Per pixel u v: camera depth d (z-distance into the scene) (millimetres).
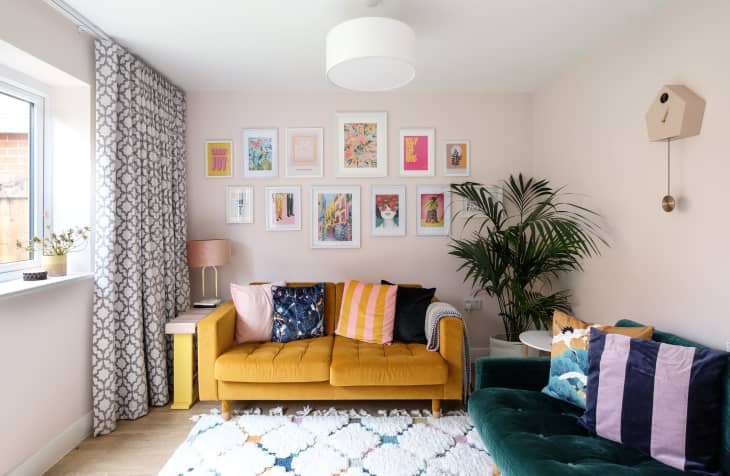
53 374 2115
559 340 2006
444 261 3537
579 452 1507
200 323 2549
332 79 2182
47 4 2018
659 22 2068
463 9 2111
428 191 3521
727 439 1422
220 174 3441
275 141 3449
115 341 2518
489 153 3543
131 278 2551
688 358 1524
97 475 2002
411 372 2457
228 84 3266
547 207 3268
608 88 2496
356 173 3484
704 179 1801
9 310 1849
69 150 2404
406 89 3416
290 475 1963
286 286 3092
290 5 2062
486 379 2111
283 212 3471
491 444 1659
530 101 3551
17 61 2002
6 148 2158
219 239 3293
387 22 1869
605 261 2555
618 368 1650
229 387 2523
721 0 1700
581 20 2223
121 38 2436
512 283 3006
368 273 3523
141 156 2666
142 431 2428
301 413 2631
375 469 2014
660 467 1412
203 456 2129
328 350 2662
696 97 1814
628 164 2314
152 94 2836
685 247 1912
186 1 2020
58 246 2252
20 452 1908
